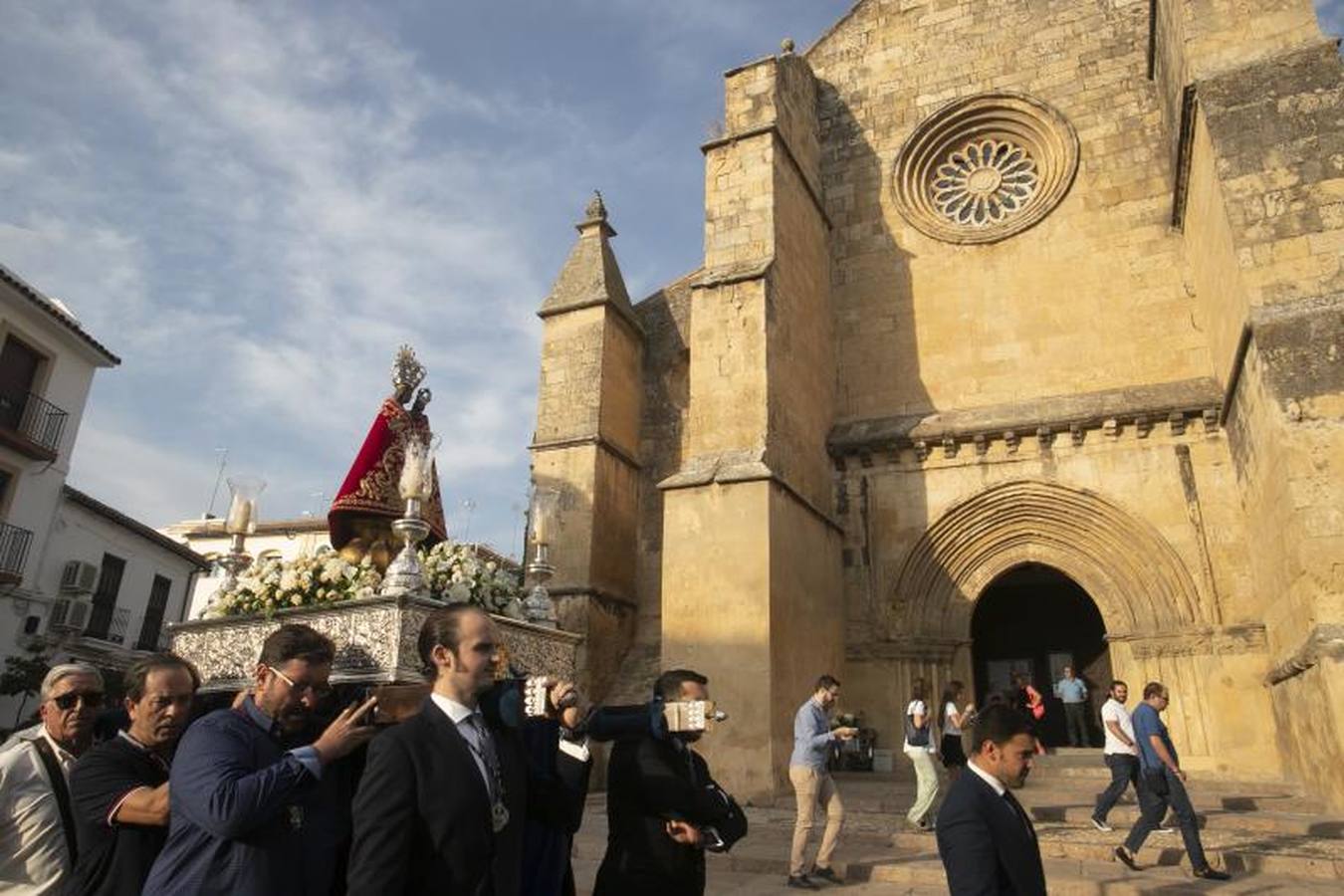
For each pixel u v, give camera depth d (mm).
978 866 3152
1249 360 11414
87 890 3328
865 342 17672
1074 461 15273
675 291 20094
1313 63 11367
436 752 2830
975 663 18969
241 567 6547
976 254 17328
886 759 14555
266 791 2895
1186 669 13641
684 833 3752
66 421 21734
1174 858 8609
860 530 16375
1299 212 10875
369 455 6945
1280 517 10867
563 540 17016
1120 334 15789
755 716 12523
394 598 5121
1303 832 9242
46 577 21453
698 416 14617
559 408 18078
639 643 17625
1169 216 16000
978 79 18234
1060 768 13109
